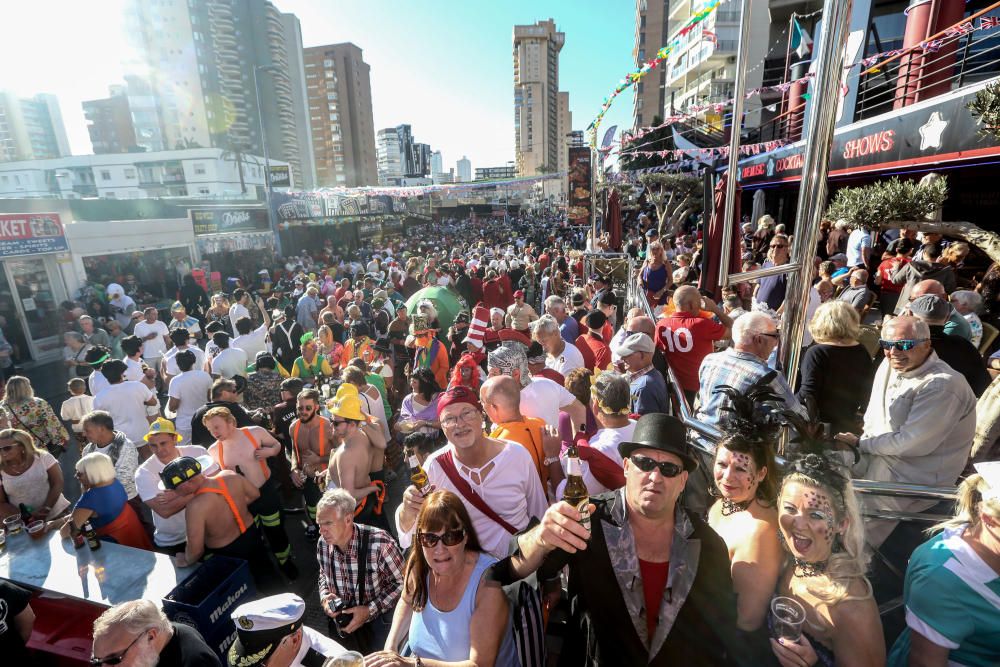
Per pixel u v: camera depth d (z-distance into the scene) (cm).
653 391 396
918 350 263
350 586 312
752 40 2405
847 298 614
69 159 5603
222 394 515
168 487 350
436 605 212
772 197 2206
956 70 1150
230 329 977
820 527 164
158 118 9312
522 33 18812
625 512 183
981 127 683
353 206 3766
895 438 269
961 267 866
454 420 263
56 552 361
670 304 604
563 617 294
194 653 244
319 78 13562
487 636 193
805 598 170
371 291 1284
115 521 379
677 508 183
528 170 19650
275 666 236
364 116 14400
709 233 575
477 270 1571
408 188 2278
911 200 845
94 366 632
